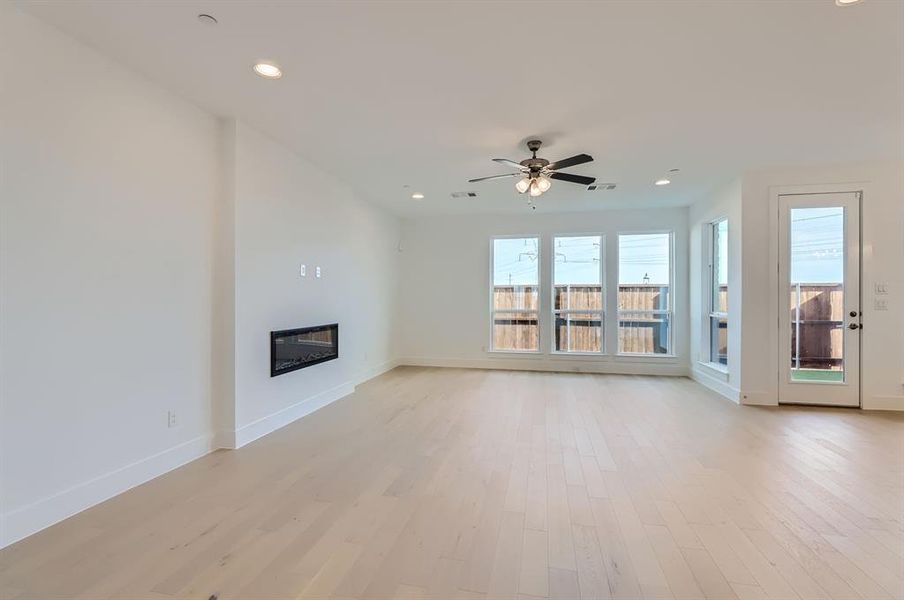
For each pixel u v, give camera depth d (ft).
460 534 7.01
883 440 11.53
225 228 10.87
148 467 9.04
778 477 9.20
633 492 8.51
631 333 21.83
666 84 8.90
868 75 8.52
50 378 7.29
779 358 15.21
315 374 14.70
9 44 6.73
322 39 7.45
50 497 7.25
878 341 14.48
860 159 13.92
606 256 21.97
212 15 6.82
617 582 5.84
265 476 9.25
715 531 7.09
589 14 6.70
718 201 17.19
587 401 15.92
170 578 5.89
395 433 12.17
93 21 7.06
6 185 6.72
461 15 6.74
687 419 13.58
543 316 22.61
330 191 15.55
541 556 6.41
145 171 8.98
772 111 10.16
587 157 10.85
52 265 7.32
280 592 5.63
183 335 9.91
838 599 5.51
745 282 15.38
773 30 7.09
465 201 19.74
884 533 7.03
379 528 7.19
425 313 23.81
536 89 9.16
